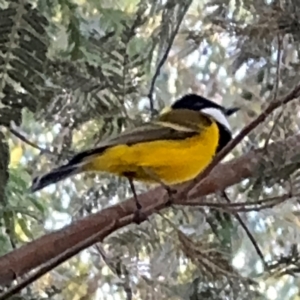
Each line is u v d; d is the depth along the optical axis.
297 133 3.30
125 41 3.13
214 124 3.35
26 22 2.11
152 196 3.32
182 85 4.76
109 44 3.14
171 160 3.12
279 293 4.72
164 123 3.20
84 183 4.11
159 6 3.28
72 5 3.28
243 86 4.23
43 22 2.13
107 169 3.04
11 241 3.39
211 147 3.25
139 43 3.62
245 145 3.97
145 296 3.61
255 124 2.58
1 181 2.32
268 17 2.82
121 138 3.05
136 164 3.05
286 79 3.13
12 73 2.13
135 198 2.98
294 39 2.89
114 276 4.17
